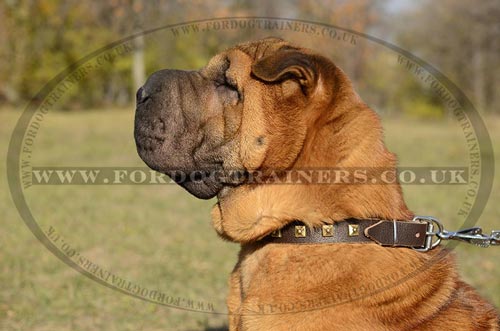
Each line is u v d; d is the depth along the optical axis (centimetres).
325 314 312
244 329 328
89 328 576
